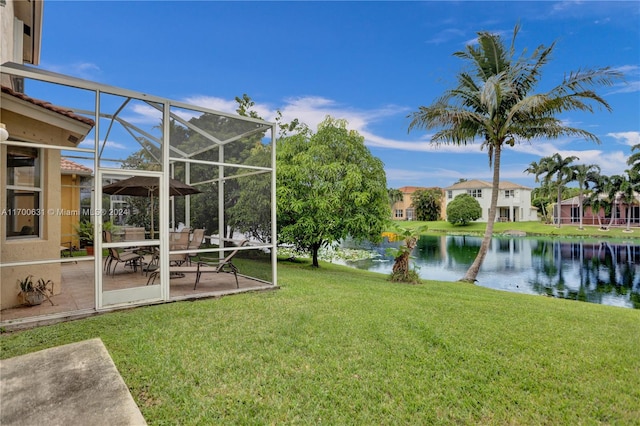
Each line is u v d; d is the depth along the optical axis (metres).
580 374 4.01
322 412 3.05
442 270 17.66
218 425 2.79
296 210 12.34
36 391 2.16
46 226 5.67
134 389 3.20
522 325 5.76
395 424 2.95
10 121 5.17
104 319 5.01
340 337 4.71
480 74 13.57
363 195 12.32
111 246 5.51
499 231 40.41
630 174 36.12
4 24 7.88
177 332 4.57
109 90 5.47
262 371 3.67
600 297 12.48
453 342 4.74
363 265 17.81
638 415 3.26
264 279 7.69
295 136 13.87
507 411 3.23
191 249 6.92
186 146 7.79
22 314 4.93
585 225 43.81
